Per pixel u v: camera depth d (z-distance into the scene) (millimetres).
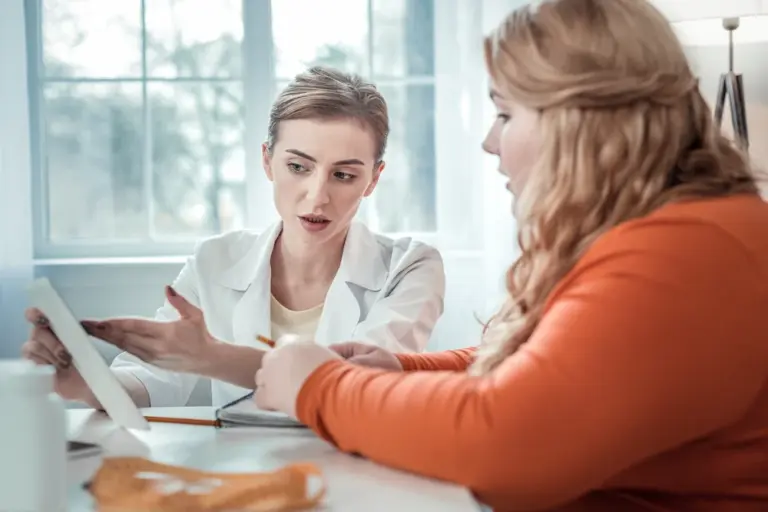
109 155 2336
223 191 2359
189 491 702
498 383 734
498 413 714
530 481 708
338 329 1523
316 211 1486
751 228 768
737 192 833
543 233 859
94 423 1013
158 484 723
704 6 1969
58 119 2318
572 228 849
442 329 2262
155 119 2332
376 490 730
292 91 1488
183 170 2348
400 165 2346
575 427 698
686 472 802
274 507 674
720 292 727
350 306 1535
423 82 2340
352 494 720
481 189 2244
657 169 836
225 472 791
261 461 835
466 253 2248
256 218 2297
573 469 702
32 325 991
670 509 817
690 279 726
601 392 698
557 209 847
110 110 2324
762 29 2178
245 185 2359
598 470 706
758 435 789
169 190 2350
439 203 2275
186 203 2357
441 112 2264
